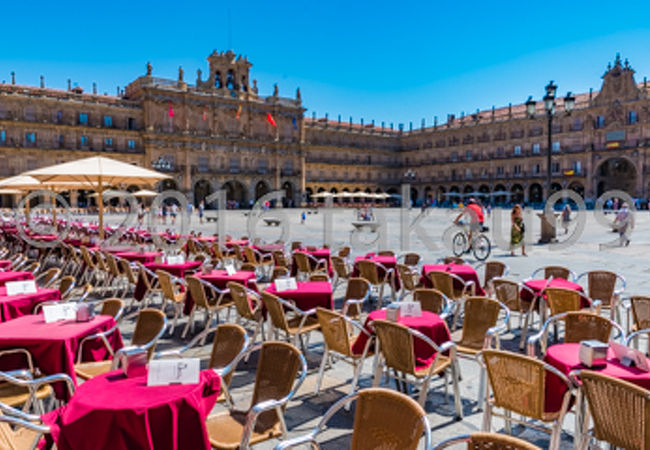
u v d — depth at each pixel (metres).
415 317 6.64
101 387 4.18
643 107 72.62
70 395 5.12
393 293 11.63
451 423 5.82
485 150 92.25
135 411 3.74
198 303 9.05
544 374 4.71
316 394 6.57
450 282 9.47
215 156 79.50
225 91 80.56
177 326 9.95
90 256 13.73
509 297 8.80
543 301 8.70
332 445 5.27
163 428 3.85
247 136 83.00
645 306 7.36
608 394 4.08
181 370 4.26
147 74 73.75
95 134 70.06
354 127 102.31
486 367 4.92
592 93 85.69
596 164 77.38
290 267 14.36
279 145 85.75
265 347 5.02
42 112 66.62
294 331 7.63
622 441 4.07
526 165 86.00
